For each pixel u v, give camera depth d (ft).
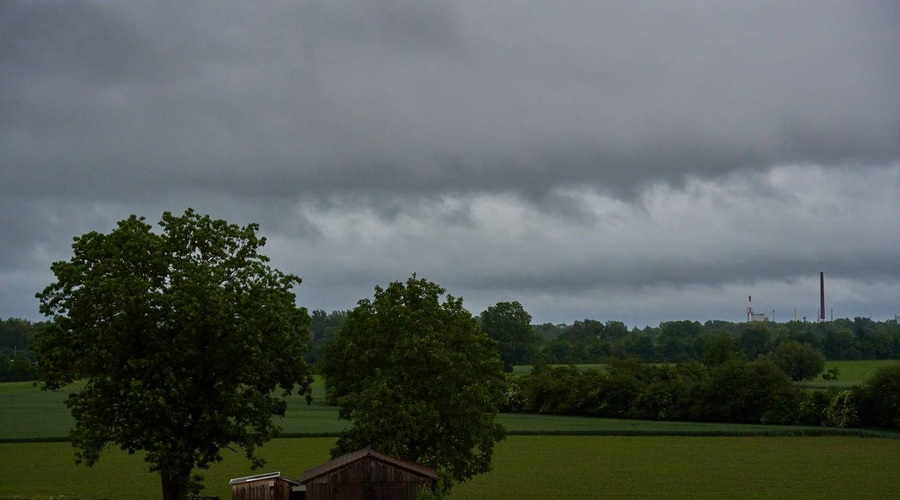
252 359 183.73
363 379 199.41
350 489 167.63
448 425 194.49
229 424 183.93
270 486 170.50
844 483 241.55
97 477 252.83
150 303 181.98
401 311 199.11
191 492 191.83
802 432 380.37
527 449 333.42
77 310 180.14
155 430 179.52
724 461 293.43
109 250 186.50
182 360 183.52
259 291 191.72
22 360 183.52
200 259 198.08
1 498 191.62
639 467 278.67
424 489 163.63
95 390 180.24
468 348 203.82
